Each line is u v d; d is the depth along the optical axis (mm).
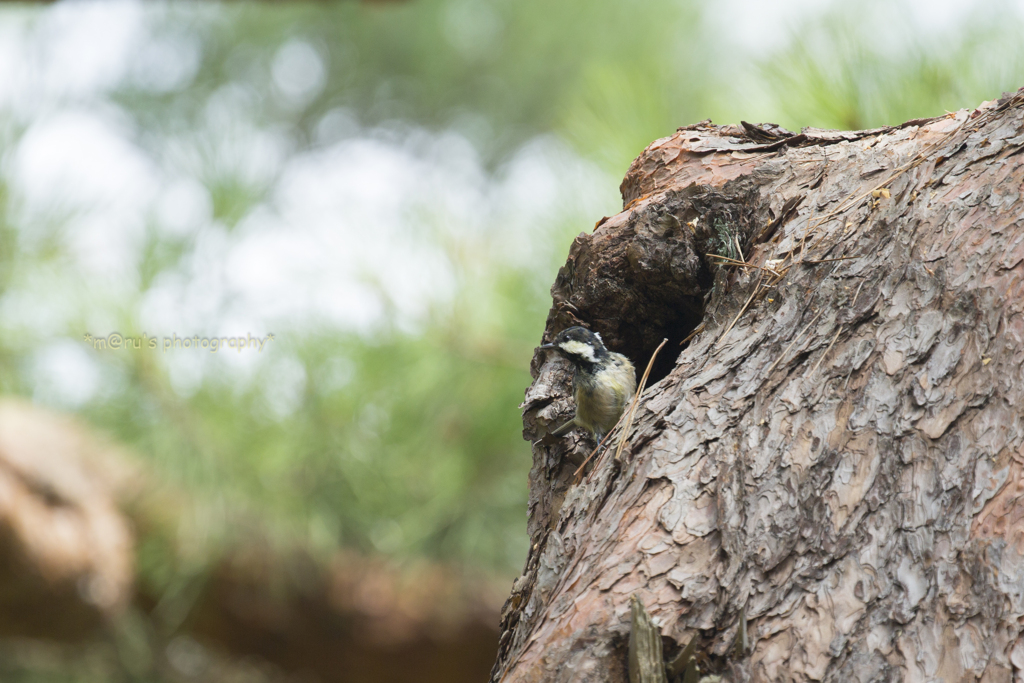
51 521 10883
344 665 12695
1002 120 4914
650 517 4086
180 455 9859
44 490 10898
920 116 6809
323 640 12609
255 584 12023
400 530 10773
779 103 7504
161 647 13102
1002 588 3604
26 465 10820
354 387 9711
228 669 13648
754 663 3611
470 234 9578
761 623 3689
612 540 4105
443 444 10328
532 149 22312
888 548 3783
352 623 12422
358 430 10047
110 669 13008
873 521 3857
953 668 3492
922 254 4551
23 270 8836
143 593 12266
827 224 5086
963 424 4008
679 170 6109
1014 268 4262
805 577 3768
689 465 4238
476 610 12164
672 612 3742
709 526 3975
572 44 21141
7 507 10430
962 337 4211
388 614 12352
